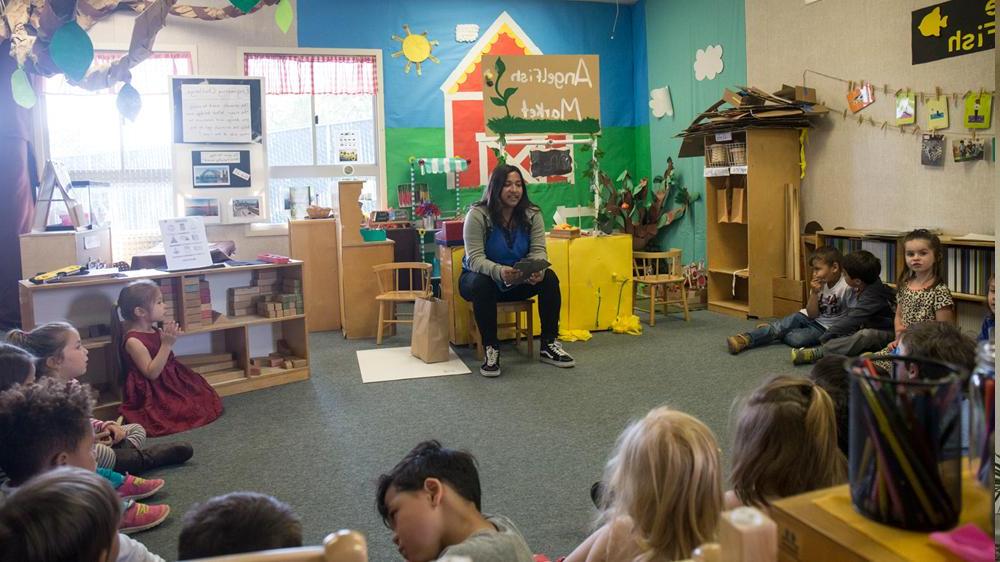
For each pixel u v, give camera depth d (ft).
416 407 12.23
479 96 24.47
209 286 13.25
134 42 10.30
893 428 2.39
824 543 2.39
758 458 4.54
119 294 11.98
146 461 9.64
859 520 2.46
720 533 2.03
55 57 6.45
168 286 12.81
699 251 23.17
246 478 9.45
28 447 5.62
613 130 26.08
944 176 15.39
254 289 14.02
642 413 11.55
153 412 11.26
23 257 17.63
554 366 14.67
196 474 9.62
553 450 10.11
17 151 19.79
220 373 13.37
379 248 17.94
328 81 23.02
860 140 17.34
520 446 10.29
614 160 26.20
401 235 23.02
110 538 3.40
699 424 4.24
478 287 14.19
